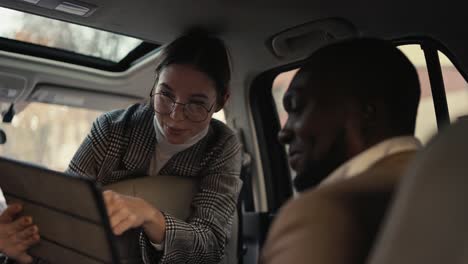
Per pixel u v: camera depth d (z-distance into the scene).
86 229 1.48
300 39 2.78
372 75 1.10
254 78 3.22
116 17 2.66
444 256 0.80
